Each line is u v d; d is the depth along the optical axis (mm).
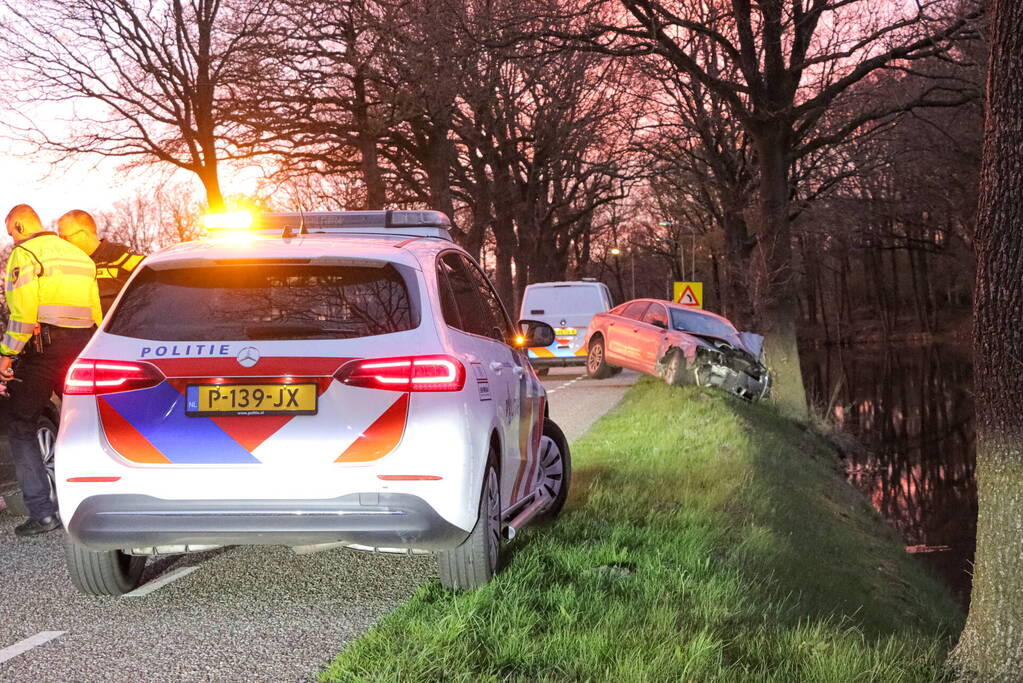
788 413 22062
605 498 8508
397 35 21734
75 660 4559
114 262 8250
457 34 18625
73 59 28703
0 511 8695
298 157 32500
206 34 28141
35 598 5695
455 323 5438
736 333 22328
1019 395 4352
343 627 5039
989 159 4379
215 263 5094
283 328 4926
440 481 4863
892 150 30234
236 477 4836
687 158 36375
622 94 38000
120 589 5660
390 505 4840
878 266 86500
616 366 25672
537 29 18562
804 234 32969
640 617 5051
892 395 43219
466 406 5027
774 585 6656
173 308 5066
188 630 5008
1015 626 4379
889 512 18828
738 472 11117
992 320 4391
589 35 18578
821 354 76312
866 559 11930
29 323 7141
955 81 20875
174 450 4879
